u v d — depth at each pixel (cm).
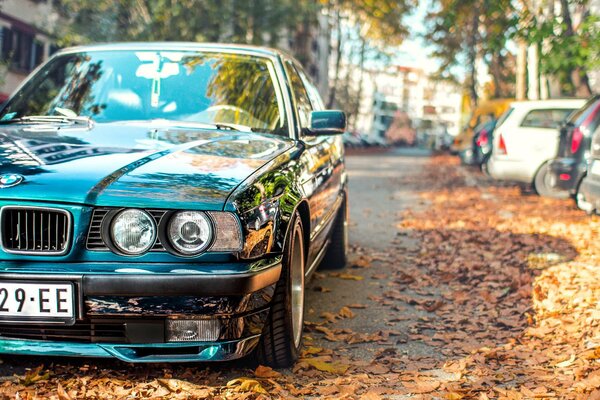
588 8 1797
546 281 617
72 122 442
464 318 509
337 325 494
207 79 486
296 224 392
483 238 865
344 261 682
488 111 2497
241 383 355
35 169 346
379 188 1670
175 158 370
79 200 329
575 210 1159
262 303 349
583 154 1016
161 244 330
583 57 1662
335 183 580
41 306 325
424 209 1219
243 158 384
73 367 374
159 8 2339
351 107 7106
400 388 373
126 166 354
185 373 370
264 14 2573
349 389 363
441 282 638
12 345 335
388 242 860
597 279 618
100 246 330
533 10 1720
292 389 357
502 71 3728
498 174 1377
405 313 534
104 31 2397
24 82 504
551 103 1362
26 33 2841
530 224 995
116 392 344
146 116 463
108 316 328
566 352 430
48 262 329
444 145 7138
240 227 334
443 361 420
